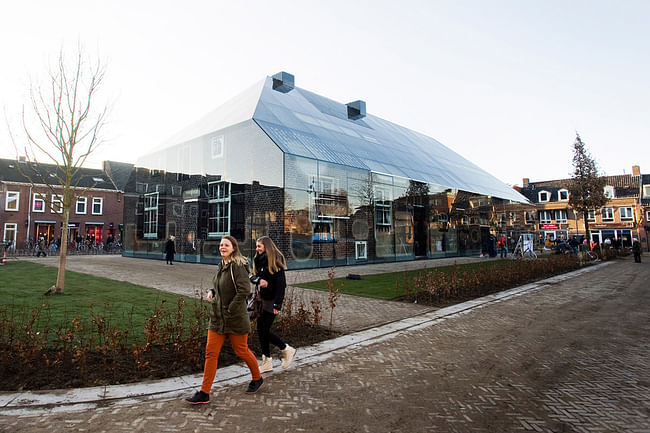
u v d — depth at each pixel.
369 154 20.45
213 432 3.08
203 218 18.73
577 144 27.44
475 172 33.81
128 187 26.28
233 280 3.76
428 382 4.25
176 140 22.19
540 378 4.40
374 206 18.98
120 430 3.09
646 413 3.53
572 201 27.56
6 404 3.48
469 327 6.82
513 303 9.22
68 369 4.30
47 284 10.42
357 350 5.40
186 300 8.48
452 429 3.20
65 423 3.18
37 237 36.56
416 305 8.74
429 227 22.81
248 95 21.16
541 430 3.20
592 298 10.01
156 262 19.78
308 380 4.27
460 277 12.23
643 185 44.62
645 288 11.81
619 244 37.59
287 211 14.69
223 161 17.73
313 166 15.98
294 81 25.59
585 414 3.51
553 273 16.03
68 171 9.06
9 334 5.15
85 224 39.25
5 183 35.12
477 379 4.35
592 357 5.18
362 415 3.44
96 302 7.94
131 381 4.08
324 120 21.61
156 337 4.95
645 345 5.75
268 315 4.55
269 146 15.41
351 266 17.19
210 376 3.65
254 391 3.92
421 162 25.58
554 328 6.78
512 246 31.50
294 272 14.51
